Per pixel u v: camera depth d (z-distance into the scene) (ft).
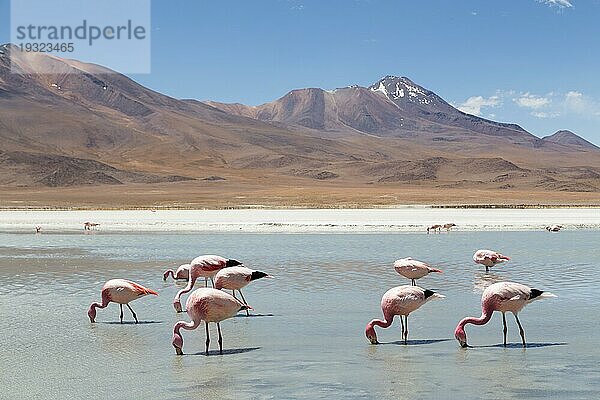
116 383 40.68
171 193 381.60
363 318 57.67
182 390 39.42
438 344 49.29
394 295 49.29
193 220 181.88
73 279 79.97
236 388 39.68
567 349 47.55
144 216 201.77
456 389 39.29
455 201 309.83
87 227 162.09
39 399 37.99
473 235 140.15
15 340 50.90
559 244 120.57
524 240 128.47
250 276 58.59
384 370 42.98
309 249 111.96
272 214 204.54
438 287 72.95
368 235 140.05
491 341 50.08
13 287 73.92
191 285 62.44
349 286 73.56
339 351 47.47
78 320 57.98
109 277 81.82
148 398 38.09
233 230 154.51
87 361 45.37
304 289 71.72
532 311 60.23
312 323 55.93
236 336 51.93
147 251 111.34
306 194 353.10
